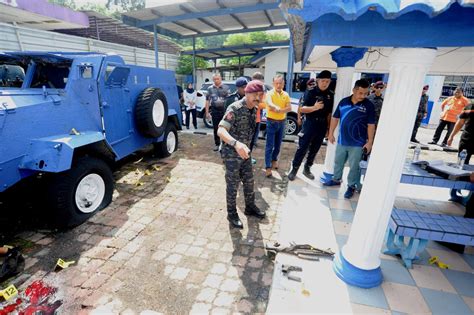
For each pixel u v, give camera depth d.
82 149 3.29
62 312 1.98
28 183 3.05
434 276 2.40
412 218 2.53
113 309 2.02
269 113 4.35
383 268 2.48
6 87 3.38
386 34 1.52
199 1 7.09
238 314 1.99
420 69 1.74
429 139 9.11
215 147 6.30
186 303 2.08
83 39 9.62
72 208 2.94
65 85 3.44
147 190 4.09
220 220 3.28
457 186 3.15
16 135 2.59
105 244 2.77
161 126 4.83
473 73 4.12
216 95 5.77
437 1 1.30
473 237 2.26
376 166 2.01
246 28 9.98
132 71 4.33
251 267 2.48
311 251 2.65
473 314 2.01
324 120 4.16
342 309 2.02
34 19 7.96
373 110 3.47
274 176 4.76
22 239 2.82
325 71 3.92
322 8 1.30
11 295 2.10
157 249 2.71
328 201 3.80
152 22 8.54
